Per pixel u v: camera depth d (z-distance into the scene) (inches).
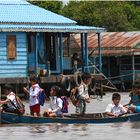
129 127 1243.2
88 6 3941.9
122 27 3887.8
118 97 1369.3
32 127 1259.2
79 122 1327.5
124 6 4192.9
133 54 3043.8
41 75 2405.3
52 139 1063.6
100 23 3860.7
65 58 2568.9
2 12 2471.7
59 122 1328.7
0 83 2297.0
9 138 1091.9
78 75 2383.1
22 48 2423.7
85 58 2571.4
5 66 2385.6
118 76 2965.1
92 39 3307.1
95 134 1128.8
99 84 2509.8
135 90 1400.1
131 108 1389.0
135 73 3083.2
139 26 4158.5
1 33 2373.3
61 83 2374.5
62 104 1364.4
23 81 2335.1
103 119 1331.2
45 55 2498.8
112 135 1110.4
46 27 2428.6
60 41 2493.8
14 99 1347.2
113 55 3105.3
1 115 1330.0
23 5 2566.4
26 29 2380.7
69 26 2529.5
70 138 1074.7
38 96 1396.4
